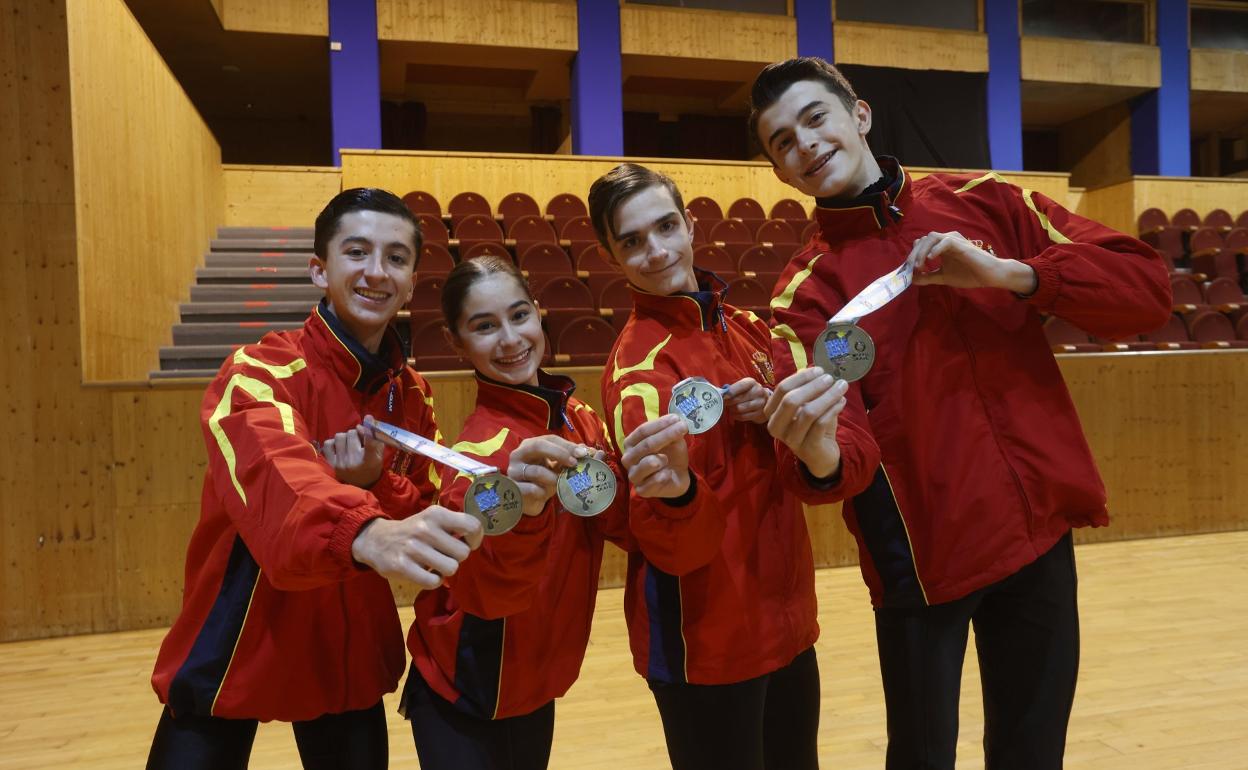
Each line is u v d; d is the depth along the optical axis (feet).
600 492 3.99
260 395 4.28
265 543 3.59
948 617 4.44
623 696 9.73
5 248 12.87
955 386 4.50
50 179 13.10
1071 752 7.81
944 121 33.27
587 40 30.71
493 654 4.67
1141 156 37.50
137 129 17.39
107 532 12.98
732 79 34.94
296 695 4.57
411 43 29.91
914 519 4.45
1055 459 4.46
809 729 5.07
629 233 4.66
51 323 12.97
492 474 3.60
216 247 24.13
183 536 13.21
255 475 3.78
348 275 4.71
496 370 4.80
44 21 13.28
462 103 40.63
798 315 4.76
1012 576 4.51
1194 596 13.07
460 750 4.69
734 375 4.72
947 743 4.43
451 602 4.90
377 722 4.98
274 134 42.32
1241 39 37.81
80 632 12.87
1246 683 9.43
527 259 23.34
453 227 25.52
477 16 29.91
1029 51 34.60
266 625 4.50
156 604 13.12
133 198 16.94
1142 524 17.15
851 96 5.01
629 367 4.58
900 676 4.52
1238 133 45.37
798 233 27.04
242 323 20.36
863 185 4.91
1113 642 10.93
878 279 4.43
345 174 26.20
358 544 3.30
